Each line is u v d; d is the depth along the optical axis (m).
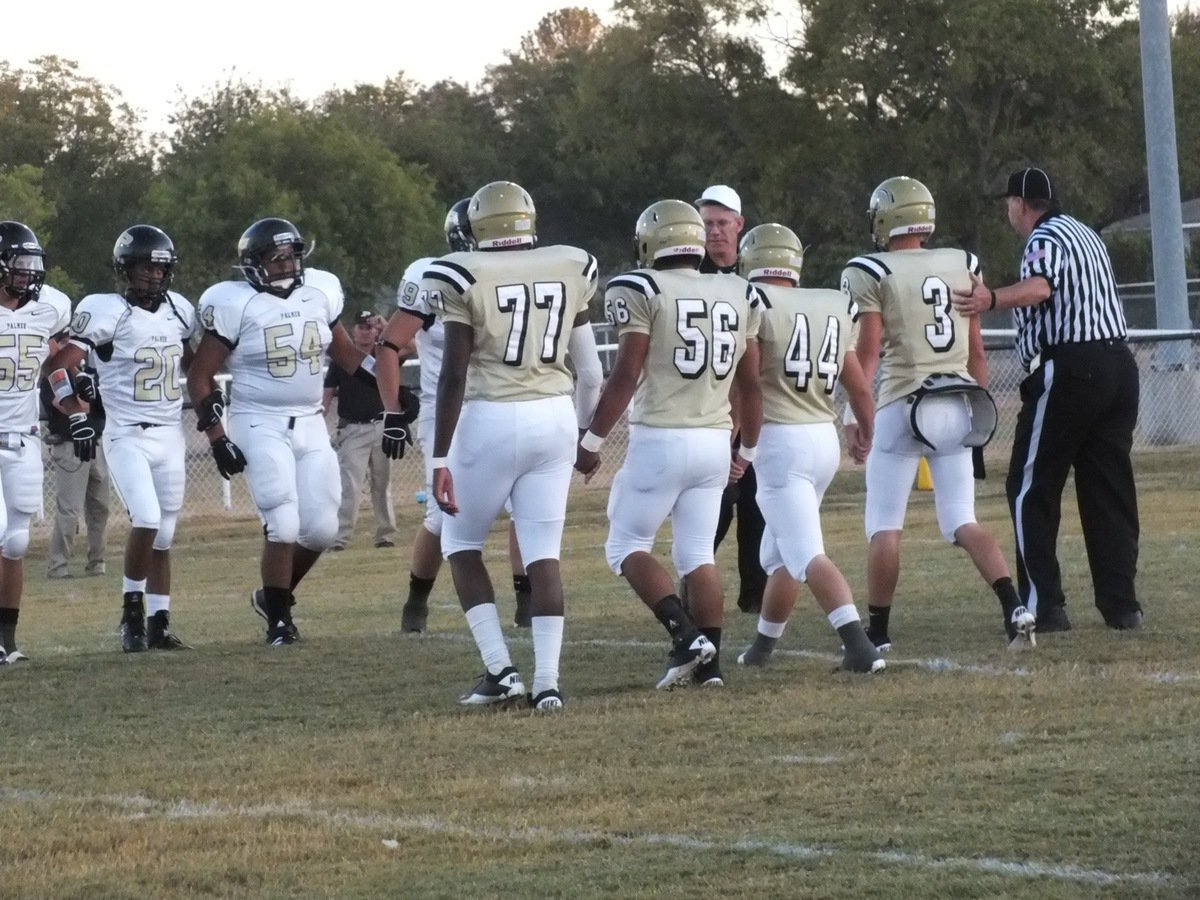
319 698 13.38
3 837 9.32
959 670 13.20
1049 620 14.95
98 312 16.22
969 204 79.12
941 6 75.50
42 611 21.77
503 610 19.30
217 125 116.00
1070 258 14.66
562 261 12.27
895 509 14.42
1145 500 27.95
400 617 19.03
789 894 7.85
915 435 13.97
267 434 16.53
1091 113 78.75
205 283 94.25
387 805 9.81
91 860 8.88
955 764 10.14
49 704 13.49
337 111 124.69
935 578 19.47
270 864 8.70
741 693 12.62
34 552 30.56
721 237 15.52
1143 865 8.02
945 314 14.32
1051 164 78.19
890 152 80.69
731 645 15.48
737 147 93.00
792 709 11.94
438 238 102.81
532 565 12.41
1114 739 10.58
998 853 8.33
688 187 122.00
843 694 12.39
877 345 14.27
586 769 10.44
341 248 96.19
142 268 16.30
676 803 9.57
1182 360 38.09
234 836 9.22
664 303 12.57
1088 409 14.73
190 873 8.55
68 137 122.12
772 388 13.39
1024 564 15.10
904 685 12.61
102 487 26.48
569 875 8.29
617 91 90.62
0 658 15.73
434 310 11.96
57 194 114.38
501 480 12.16
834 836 8.76
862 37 78.50
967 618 16.17
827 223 83.25
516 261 12.08
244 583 24.16
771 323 13.24
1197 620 15.25
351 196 98.56
